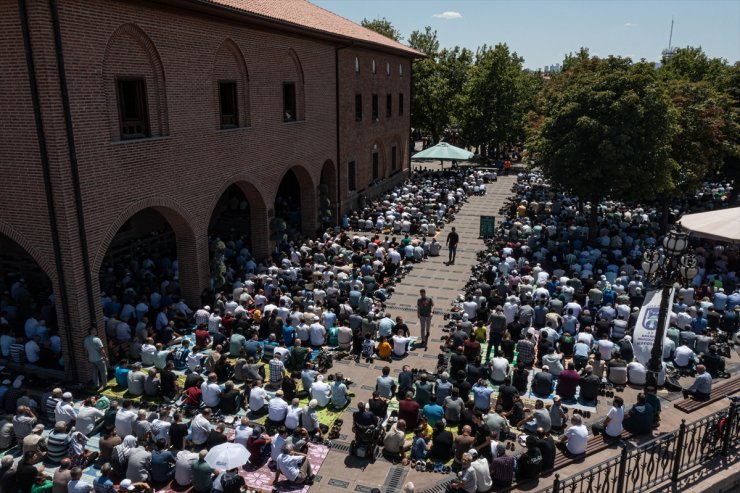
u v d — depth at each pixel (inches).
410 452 448.1
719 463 401.1
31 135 499.5
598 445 447.8
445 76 2228.1
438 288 830.5
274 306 642.8
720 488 386.9
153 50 603.2
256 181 822.5
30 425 453.4
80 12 505.4
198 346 570.6
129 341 599.8
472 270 874.1
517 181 1736.0
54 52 484.7
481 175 1776.6
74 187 513.3
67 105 497.0
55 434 426.6
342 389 509.7
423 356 616.7
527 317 637.9
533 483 405.1
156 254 817.5
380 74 1357.0
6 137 508.1
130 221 846.5
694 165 1047.0
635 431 464.4
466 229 1169.4
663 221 1098.7
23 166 510.3
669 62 1910.7
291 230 1013.8
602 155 922.1
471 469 378.9
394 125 1509.6
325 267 800.3
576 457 433.7
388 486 412.2
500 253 935.7
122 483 364.8
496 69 2076.8
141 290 694.5
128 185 580.1
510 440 455.5
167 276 749.3
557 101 1033.5
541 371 528.7
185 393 509.0
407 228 1097.4
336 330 629.3
